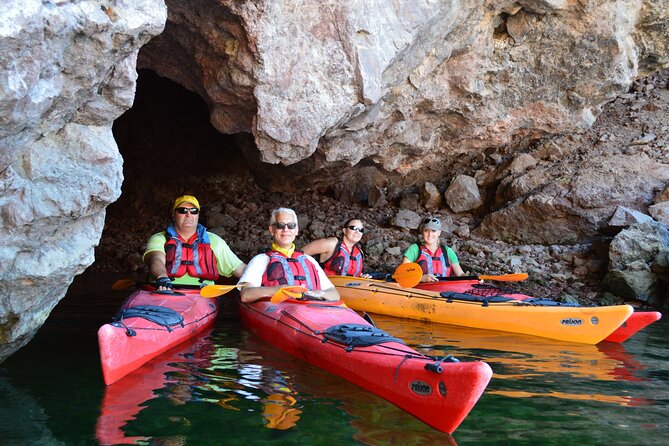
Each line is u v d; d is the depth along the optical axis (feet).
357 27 18.04
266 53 16.98
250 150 33.32
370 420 10.12
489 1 21.94
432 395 9.92
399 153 27.45
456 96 25.43
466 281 22.58
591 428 9.85
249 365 13.47
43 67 8.39
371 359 11.67
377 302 21.90
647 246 24.95
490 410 10.68
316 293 16.19
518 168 33.04
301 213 34.81
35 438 8.91
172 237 17.98
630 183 29.32
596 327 16.92
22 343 11.88
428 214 33.37
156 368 13.00
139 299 16.28
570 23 24.54
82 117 10.36
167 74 20.25
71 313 19.65
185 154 39.17
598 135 33.40
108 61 9.73
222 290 15.67
